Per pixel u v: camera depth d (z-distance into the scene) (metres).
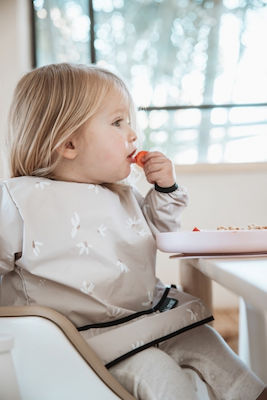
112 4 2.58
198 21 2.58
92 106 0.94
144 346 0.74
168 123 2.60
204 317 0.85
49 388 0.55
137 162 1.01
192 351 0.84
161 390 0.66
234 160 2.59
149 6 2.58
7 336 0.54
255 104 2.58
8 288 0.82
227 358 0.83
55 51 2.60
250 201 2.46
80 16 2.60
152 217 1.02
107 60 2.60
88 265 0.80
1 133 2.39
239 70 2.58
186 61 2.59
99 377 0.57
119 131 0.96
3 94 2.42
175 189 1.00
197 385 0.79
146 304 0.86
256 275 0.50
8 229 0.79
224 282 0.55
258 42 2.57
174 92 2.59
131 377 0.69
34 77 0.99
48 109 0.94
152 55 2.59
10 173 0.99
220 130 2.60
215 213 2.46
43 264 0.78
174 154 2.60
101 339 0.73
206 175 2.45
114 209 0.90
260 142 2.59
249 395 0.78
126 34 2.59
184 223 2.45
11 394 0.53
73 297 0.78
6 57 2.44
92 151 0.94
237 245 0.69
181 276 1.09
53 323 0.56
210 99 2.59
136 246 0.87
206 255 0.73
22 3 2.50
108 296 0.80
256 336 1.03
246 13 2.56
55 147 0.92
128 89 1.03
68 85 0.95
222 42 2.58
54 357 0.55
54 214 0.82
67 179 0.95
